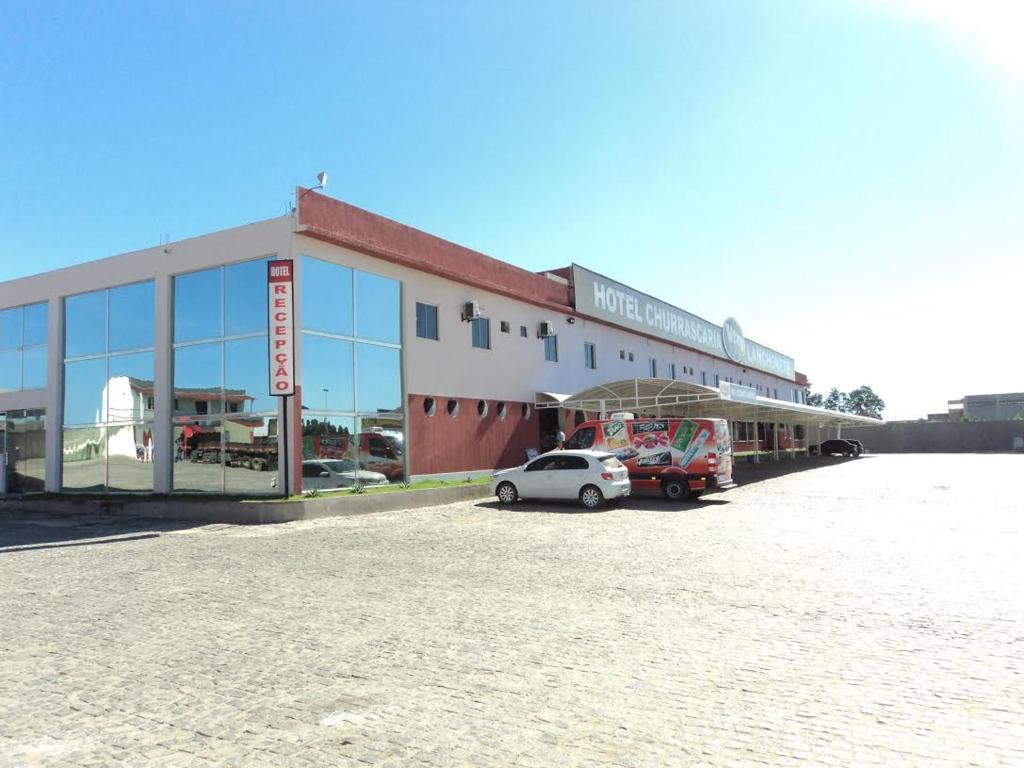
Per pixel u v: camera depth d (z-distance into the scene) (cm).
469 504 1873
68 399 2173
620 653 571
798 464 4128
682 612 704
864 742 400
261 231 1775
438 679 514
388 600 768
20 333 2322
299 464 1694
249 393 1769
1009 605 722
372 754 391
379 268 2005
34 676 532
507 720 437
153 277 1970
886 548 1091
